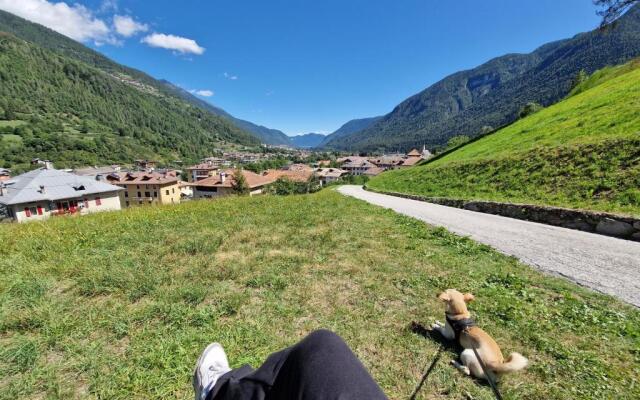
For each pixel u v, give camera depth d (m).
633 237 7.15
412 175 26.97
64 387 2.38
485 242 7.09
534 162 14.33
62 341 2.92
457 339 2.94
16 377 2.48
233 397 1.10
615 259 5.73
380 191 25.16
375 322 3.43
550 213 9.30
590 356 2.86
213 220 8.94
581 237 7.53
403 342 3.05
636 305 3.93
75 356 2.73
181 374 2.50
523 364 2.32
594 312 3.69
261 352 2.84
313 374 0.84
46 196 38.19
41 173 40.81
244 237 6.88
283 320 3.42
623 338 3.19
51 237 6.74
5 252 5.66
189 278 4.50
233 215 9.89
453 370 2.67
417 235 7.43
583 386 2.51
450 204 14.50
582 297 4.17
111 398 2.28
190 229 7.68
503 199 12.02
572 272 5.10
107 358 2.69
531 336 3.17
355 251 6.06
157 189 69.75
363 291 4.22
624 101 17.67
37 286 4.02
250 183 62.72
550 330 3.32
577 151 12.80
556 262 5.62
